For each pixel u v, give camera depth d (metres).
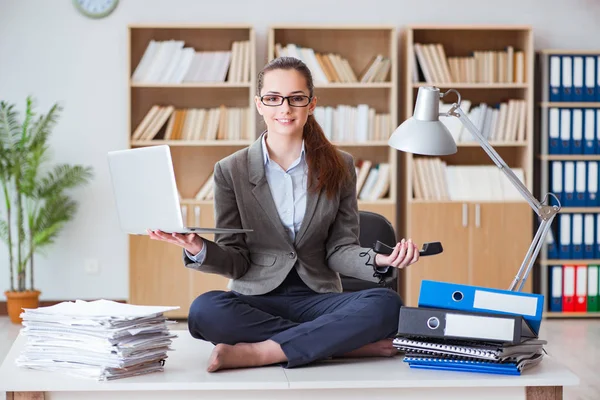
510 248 6.30
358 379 2.58
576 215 6.41
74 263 6.50
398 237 6.57
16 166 6.04
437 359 2.71
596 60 6.36
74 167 6.23
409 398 2.61
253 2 6.43
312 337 2.79
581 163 6.39
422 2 6.50
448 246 6.26
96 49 6.41
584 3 6.57
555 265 6.41
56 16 6.39
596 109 6.39
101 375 2.55
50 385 2.52
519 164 6.50
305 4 6.46
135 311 2.71
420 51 6.30
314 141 3.19
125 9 6.39
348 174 3.25
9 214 6.12
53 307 2.78
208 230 2.72
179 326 5.92
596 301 6.43
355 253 3.13
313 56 6.31
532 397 2.63
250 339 2.95
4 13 6.36
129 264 6.14
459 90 6.52
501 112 6.39
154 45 6.23
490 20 6.54
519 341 2.62
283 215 3.16
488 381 2.58
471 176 6.37
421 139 2.93
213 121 6.32
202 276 6.19
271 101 3.06
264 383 2.54
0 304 6.47
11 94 6.39
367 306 2.90
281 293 3.15
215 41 6.40
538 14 6.57
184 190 6.51
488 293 2.72
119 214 2.88
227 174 3.17
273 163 3.17
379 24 6.34
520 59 6.36
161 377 2.61
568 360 5.02
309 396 2.59
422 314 2.71
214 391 2.57
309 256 3.19
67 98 6.43
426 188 6.30
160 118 6.28
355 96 6.50
